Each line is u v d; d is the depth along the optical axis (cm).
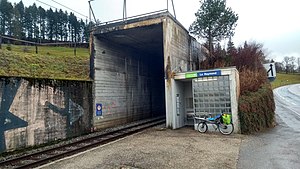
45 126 1113
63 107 1234
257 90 1650
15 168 689
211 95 1312
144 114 2180
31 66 1806
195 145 934
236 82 1262
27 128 1021
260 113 1372
